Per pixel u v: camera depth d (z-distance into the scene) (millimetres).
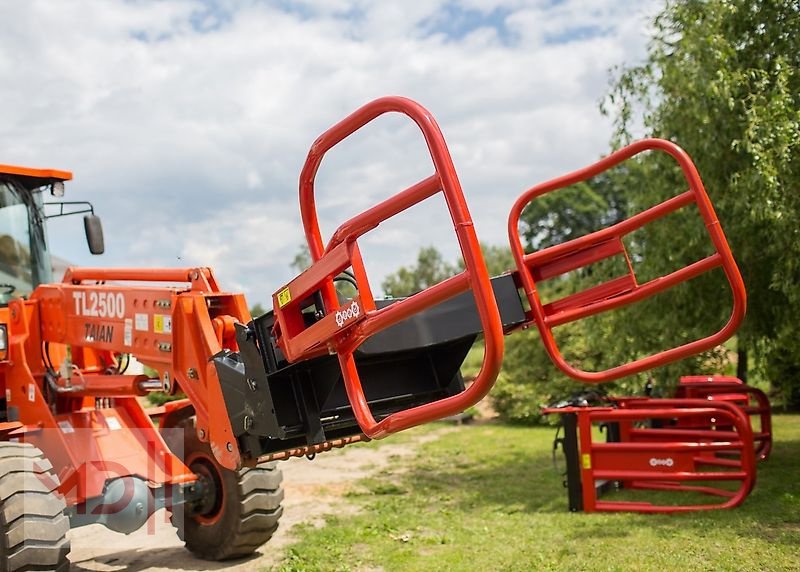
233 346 4574
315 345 3475
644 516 6082
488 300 2777
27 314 5535
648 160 7984
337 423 3959
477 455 10109
